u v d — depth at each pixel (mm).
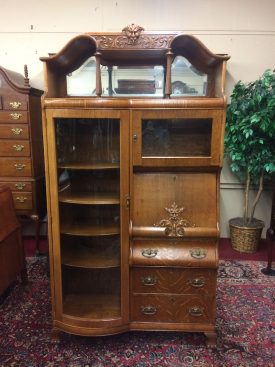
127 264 1578
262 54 2807
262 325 1817
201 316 1623
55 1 2750
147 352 1604
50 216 1573
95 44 1508
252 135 2555
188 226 1548
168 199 1552
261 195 3072
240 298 2092
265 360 1551
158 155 1516
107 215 1702
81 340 1690
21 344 1651
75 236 1689
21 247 2193
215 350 1617
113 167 1559
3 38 2818
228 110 2621
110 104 1417
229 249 2912
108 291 1773
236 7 2727
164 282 1592
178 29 2777
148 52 1589
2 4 2756
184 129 1503
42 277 2373
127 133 1458
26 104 2537
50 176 1526
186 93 2473
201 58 1701
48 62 1573
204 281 1580
